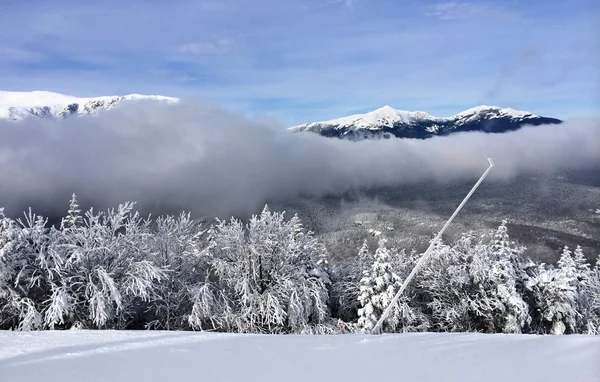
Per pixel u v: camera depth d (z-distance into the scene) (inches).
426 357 248.7
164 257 1011.9
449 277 1210.6
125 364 251.9
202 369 238.2
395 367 229.9
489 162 412.5
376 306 1089.4
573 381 192.5
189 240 1033.5
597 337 284.0
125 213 950.4
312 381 210.5
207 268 1088.2
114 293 820.6
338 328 999.0
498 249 1290.6
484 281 1157.1
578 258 1663.4
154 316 1039.6
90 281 844.6
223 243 1042.7
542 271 1223.5
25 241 856.3
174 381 217.0
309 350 279.9
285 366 239.6
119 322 916.0
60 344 316.5
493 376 206.5
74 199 942.4
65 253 886.4
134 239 968.9
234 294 1023.0
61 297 796.6
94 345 311.1
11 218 852.0
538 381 195.2
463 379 204.5
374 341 304.8
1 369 245.3
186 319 987.3
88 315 882.1
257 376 221.8
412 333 342.6
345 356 258.1
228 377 221.8
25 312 852.6
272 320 948.6
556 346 259.6
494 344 276.7
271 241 1013.8
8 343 322.3
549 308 1142.3
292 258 1059.9
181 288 1005.8
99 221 956.6
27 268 870.4
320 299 1020.5
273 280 1027.3
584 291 1434.5
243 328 969.5
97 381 219.1
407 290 1258.6
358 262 1389.0
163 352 283.3
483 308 1126.4
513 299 1074.1
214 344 309.0
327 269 1384.1
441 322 1230.3
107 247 888.9
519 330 1079.6
